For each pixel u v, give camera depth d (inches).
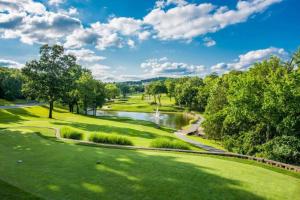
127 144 1050.1
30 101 4151.1
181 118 3432.6
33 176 443.2
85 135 1318.9
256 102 1170.0
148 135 1616.6
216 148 1411.2
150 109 4557.1
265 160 721.0
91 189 400.5
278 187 476.1
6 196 352.5
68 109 3550.7
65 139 996.6
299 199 429.7
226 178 494.0
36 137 898.7
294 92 1023.6
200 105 4111.7
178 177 475.8
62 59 2110.0
